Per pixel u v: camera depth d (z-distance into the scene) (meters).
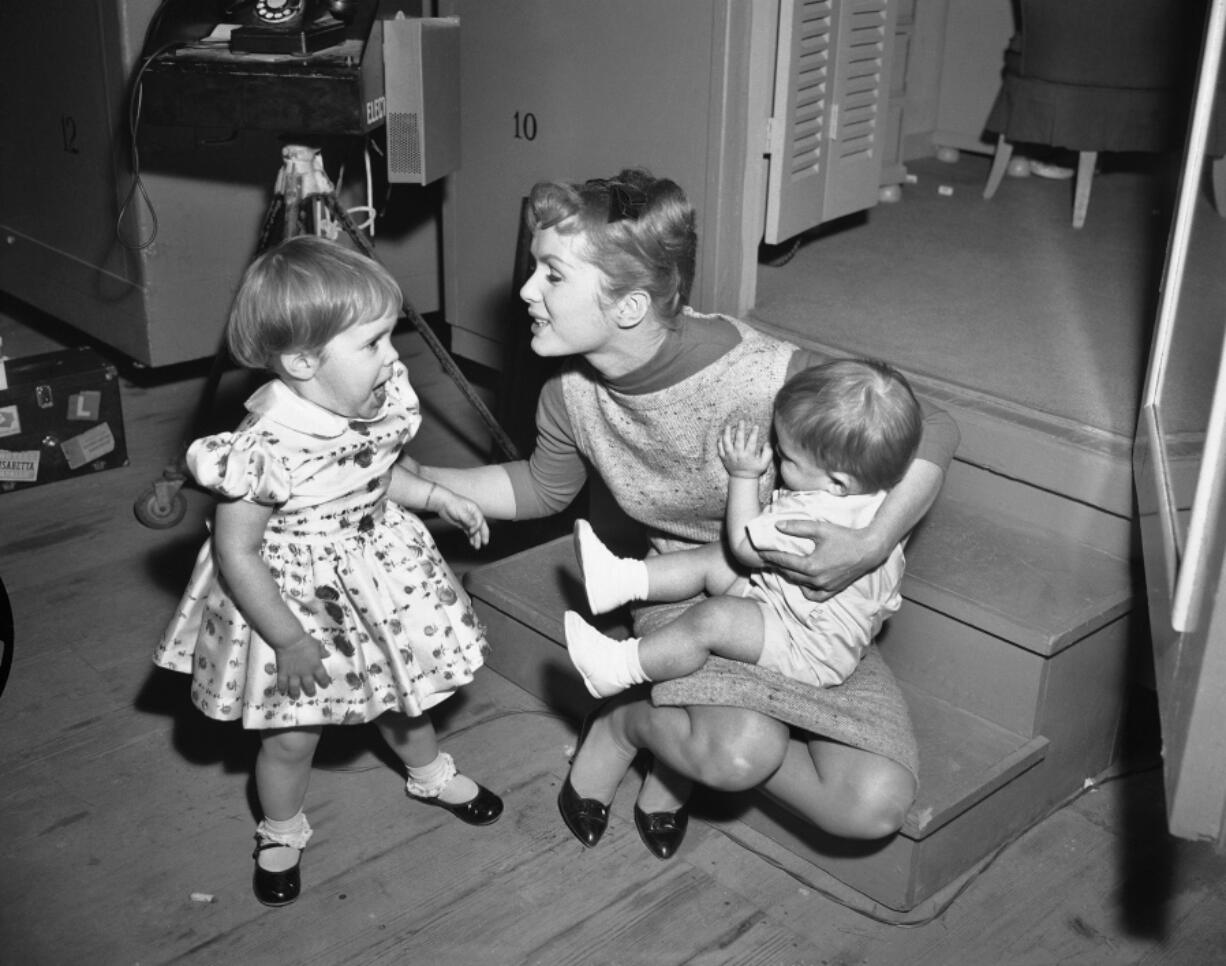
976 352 2.90
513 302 3.10
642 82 2.94
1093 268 3.60
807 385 1.87
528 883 2.06
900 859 1.99
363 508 1.92
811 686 1.95
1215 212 2.07
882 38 3.39
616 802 2.26
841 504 1.90
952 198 4.39
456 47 3.21
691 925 1.99
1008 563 2.34
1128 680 2.34
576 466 2.27
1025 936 1.99
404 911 2.00
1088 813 2.28
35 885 2.02
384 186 3.92
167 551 3.04
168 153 3.53
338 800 2.24
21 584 2.87
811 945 1.96
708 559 2.09
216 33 2.75
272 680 1.87
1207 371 1.75
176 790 2.25
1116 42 3.81
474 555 3.02
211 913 1.98
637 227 1.87
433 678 1.96
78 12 3.49
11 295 4.45
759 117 2.90
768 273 3.47
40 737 2.37
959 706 2.25
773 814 2.14
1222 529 1.43
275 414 1.80
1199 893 2.09
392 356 1.84
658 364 1.99
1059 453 2.39
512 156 3.31
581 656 1.97
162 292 3.64
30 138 3.86
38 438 3.29
